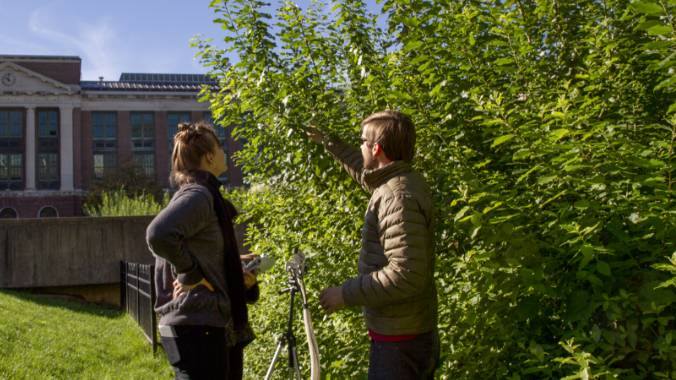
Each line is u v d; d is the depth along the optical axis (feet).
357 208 12.73
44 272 54.13
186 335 8.67
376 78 12.08
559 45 12.58
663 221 8.18
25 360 21.76
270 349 18.11
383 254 7.75
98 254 55.42
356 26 12.98
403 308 7.76
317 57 13.07
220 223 9.04
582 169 9.15
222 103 14.28
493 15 12.32
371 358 8.04
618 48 11.22
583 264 8.11
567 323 8.66
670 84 8.80
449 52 11.61
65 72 191.11
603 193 8.85
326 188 13.47
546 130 9.52
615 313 8.07
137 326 36.11
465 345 9.92
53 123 189.57
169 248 8.18
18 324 30.17
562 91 10.65
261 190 18.53
